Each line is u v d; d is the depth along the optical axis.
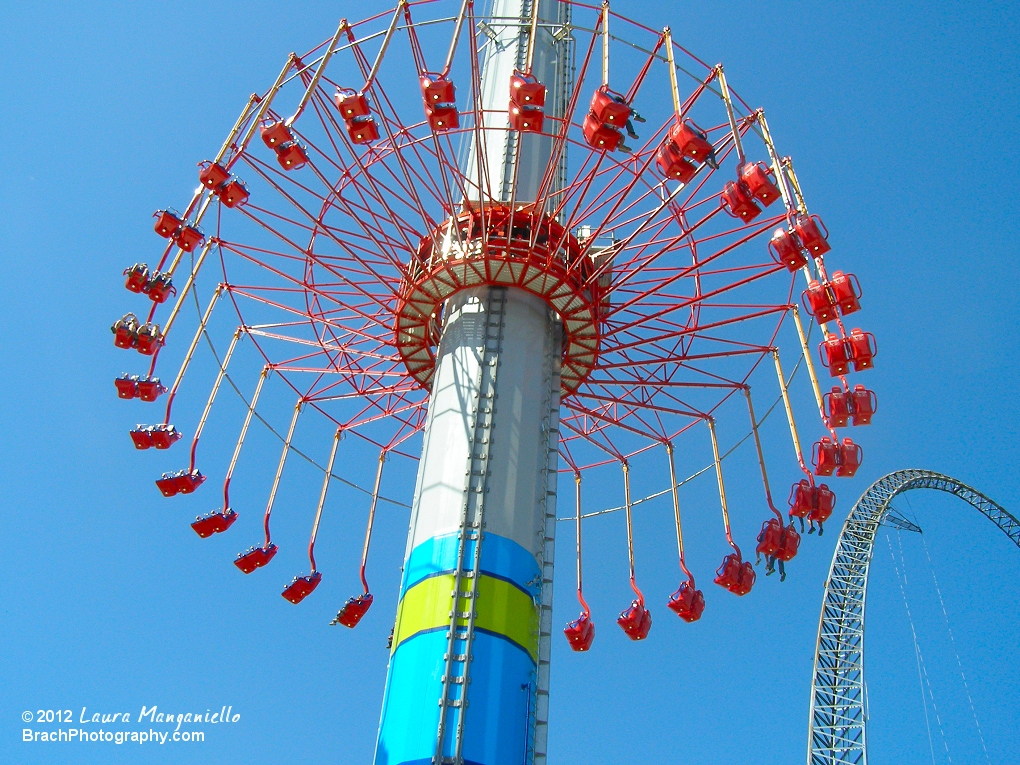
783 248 26.12
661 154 24.52
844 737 56.16
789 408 30.62
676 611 30.88
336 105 24.80
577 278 27.48
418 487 25.56
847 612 61.53
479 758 20.69
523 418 25.88
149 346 30.34
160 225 28.02
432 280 27.75
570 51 36.75
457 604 22.55
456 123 25.08
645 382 31.73
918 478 71.00
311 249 30.23
